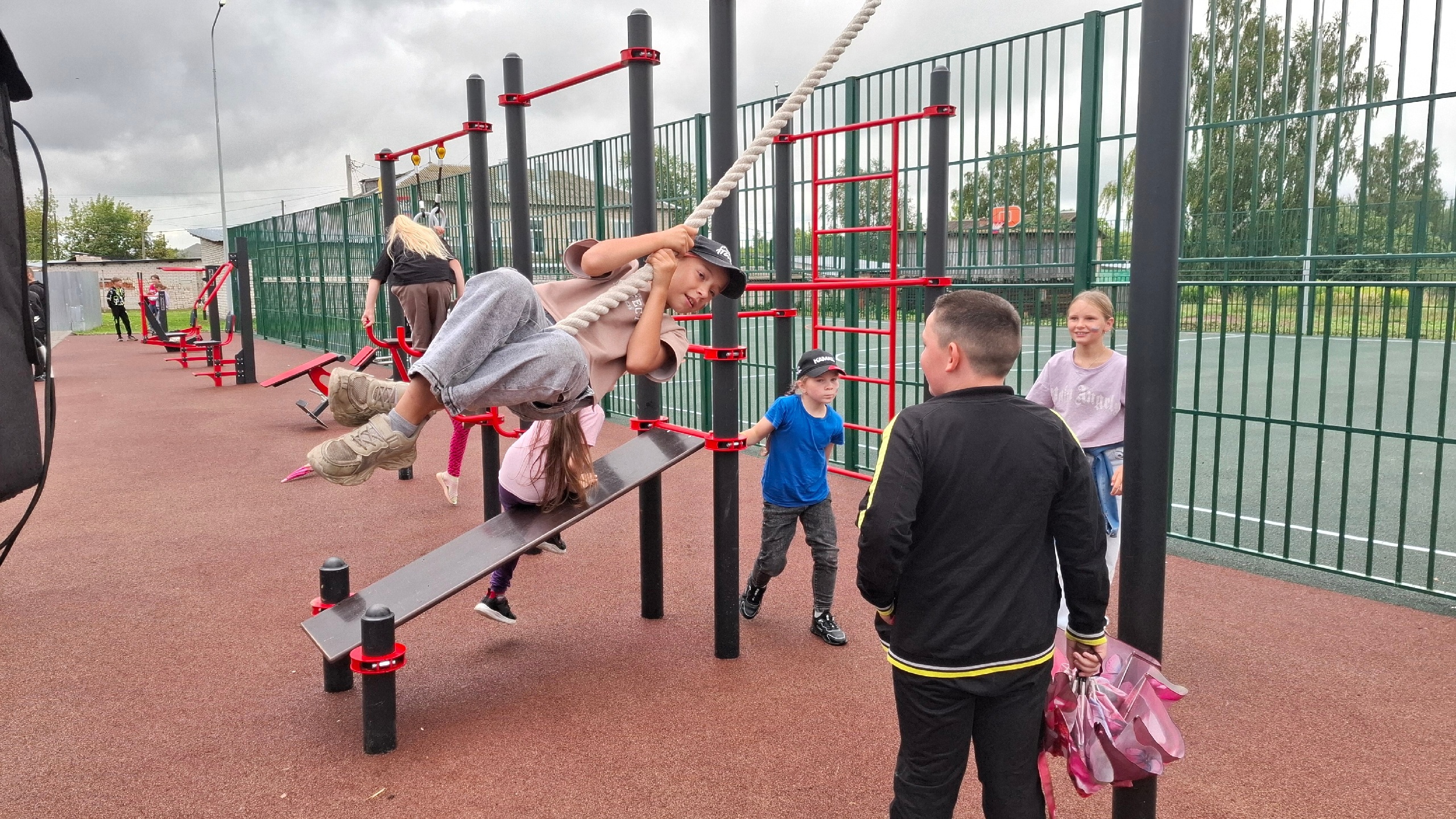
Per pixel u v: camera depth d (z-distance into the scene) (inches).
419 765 120.0
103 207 3292.3
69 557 211.8
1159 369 84.5
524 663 152.3
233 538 226.7
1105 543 82.0
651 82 158.6
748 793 113.0
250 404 470.6
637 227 160.7
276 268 900.6
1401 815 106.5
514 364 98.8
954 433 79.3
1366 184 219.8
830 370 155.4
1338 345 572.7
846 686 142.4
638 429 173.3
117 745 125.3
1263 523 197.8
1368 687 139.6
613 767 119.1
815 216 263.0
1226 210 233.0
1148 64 81.2
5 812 109.0
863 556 78.4
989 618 78.2
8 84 87.0
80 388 554.6
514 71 189.8
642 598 173.8
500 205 450.0
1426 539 216.8
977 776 117.3
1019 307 240.8
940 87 223.0
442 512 249.8
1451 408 380.5
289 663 152.7
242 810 109.7
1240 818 106.3
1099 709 84.4
